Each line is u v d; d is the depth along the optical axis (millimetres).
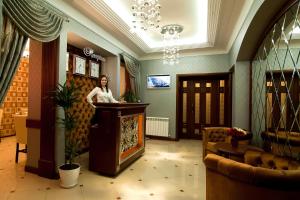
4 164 3562
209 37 4516
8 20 2229
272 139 3039
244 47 3639
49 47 3037
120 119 3254
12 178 2980
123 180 3039
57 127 3004
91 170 3354
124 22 3770
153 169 3537
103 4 3139
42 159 3076
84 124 4586
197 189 2779
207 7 3207
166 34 4570
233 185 1645
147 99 6340
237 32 3844
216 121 6004
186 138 6285
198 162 3955
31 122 3188
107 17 3572
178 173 3363
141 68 6410
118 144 3188
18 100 6340
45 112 3049
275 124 2959
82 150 4523
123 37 4637
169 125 6066
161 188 2795
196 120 6203
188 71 5898
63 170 2695
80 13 3400
